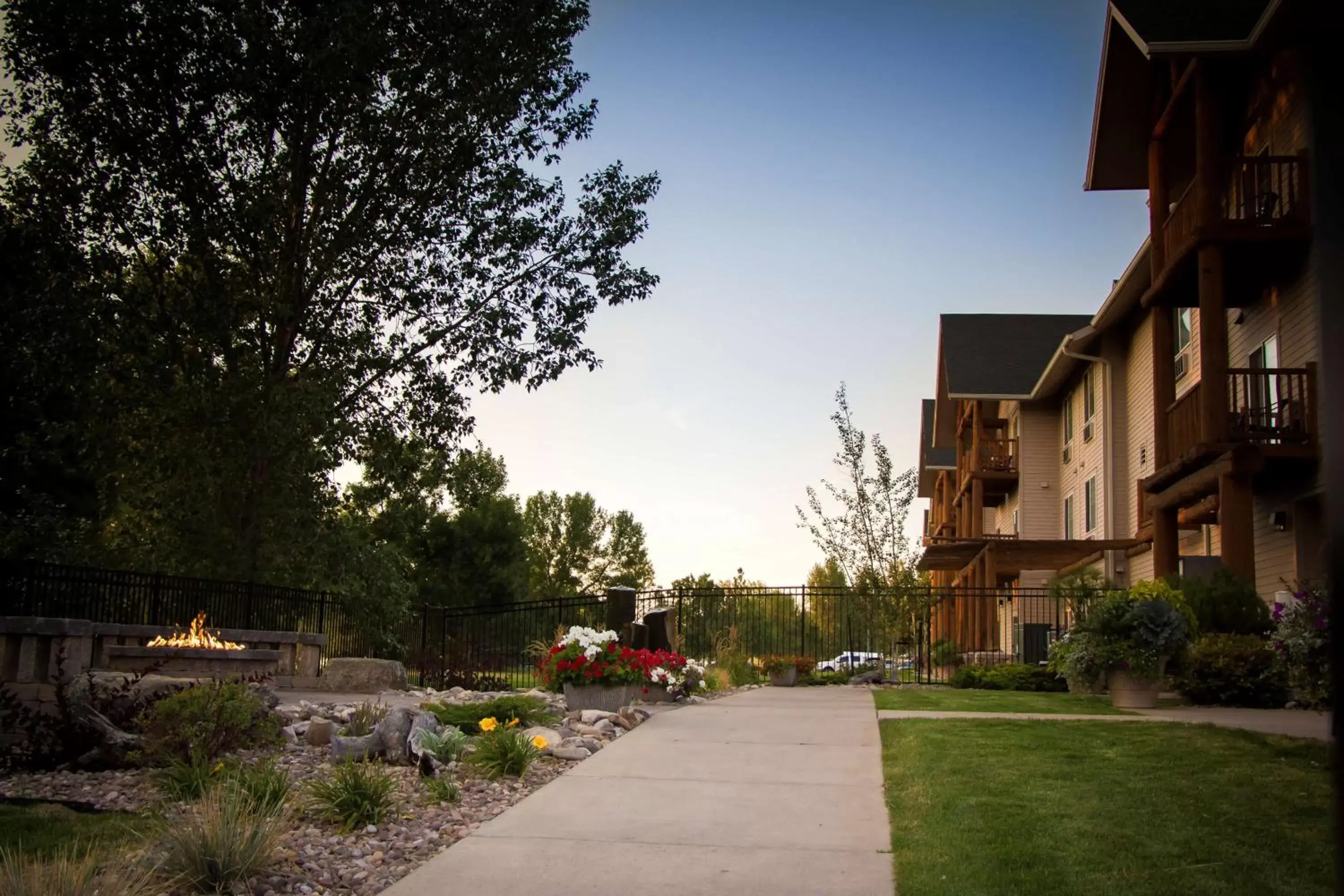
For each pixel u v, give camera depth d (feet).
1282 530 52.03
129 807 21.29
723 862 17.61
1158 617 41.39
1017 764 25.00
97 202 63.46
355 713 29.86
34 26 59.52
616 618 53.78
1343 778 4.49
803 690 56.54
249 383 64.18
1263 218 48.47
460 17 66.13
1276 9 44.86
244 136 64.85
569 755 26.91
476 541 158.51
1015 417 104.06
